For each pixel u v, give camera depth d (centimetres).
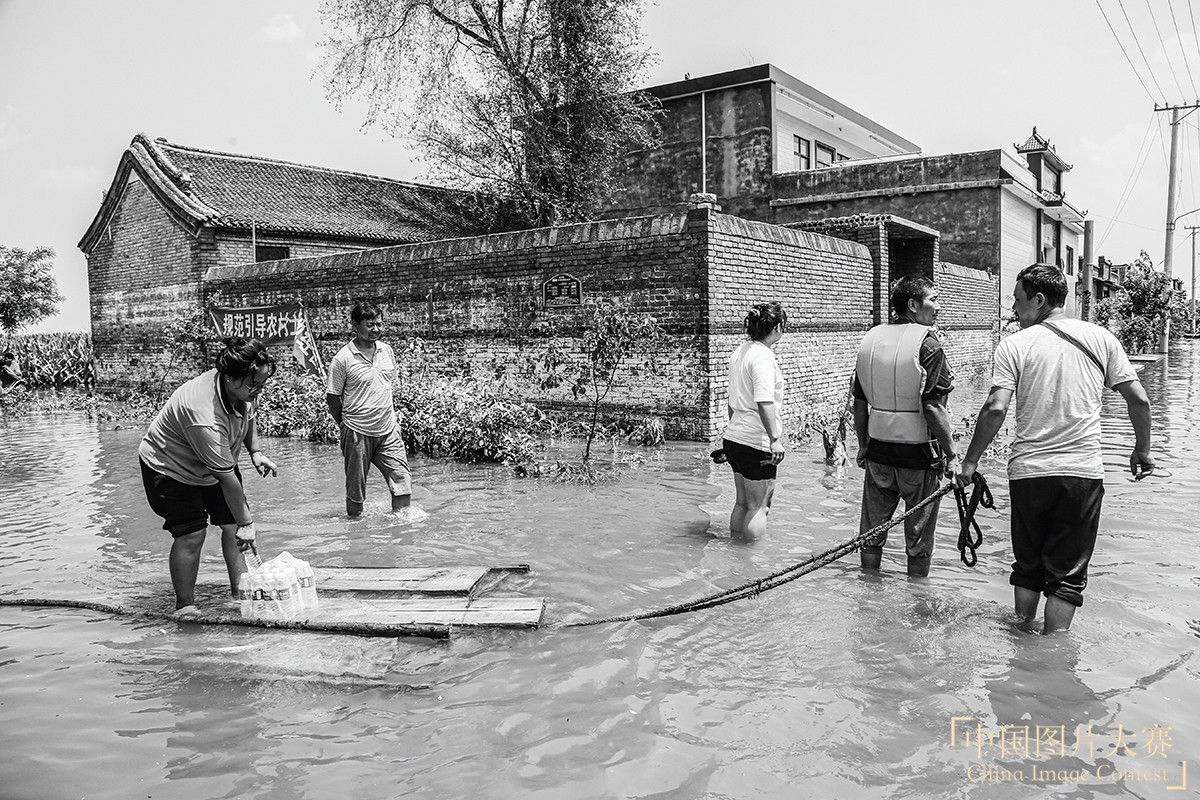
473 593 522
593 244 1218
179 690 400
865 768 322
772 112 2288
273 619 473
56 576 582
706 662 422
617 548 627
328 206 2381
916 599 506
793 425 1241
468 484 894
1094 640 438
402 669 421
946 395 532
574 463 1001
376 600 507
